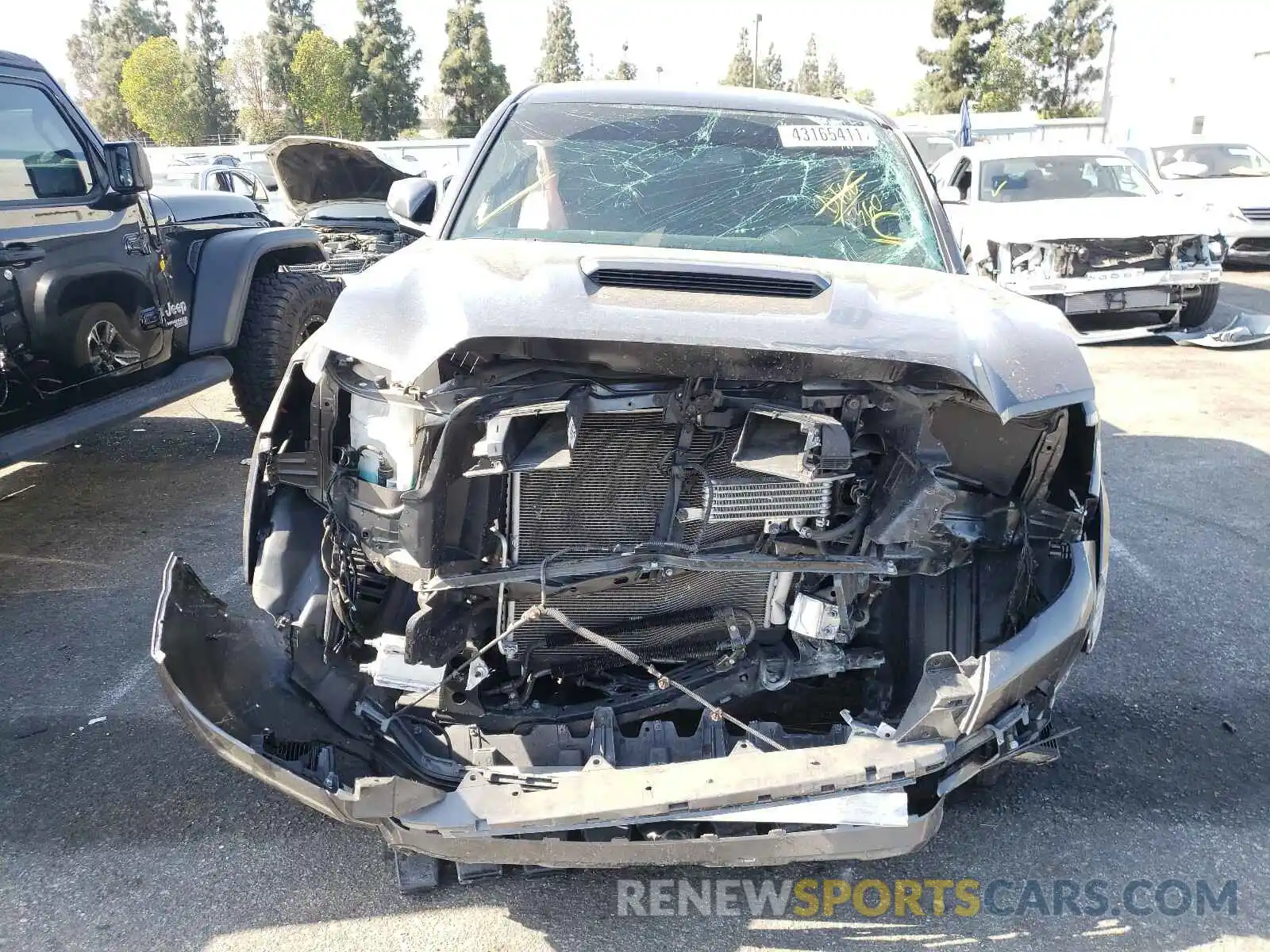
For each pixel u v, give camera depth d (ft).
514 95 12.13
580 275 7.84
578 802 6.64
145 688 11.37
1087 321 29.58
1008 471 8.38
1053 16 217.15
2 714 10.81
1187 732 10.55
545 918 7.89
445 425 7.13
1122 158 33.06
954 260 10.39
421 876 7.97
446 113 213.66
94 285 15.21
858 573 7.65
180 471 19.06
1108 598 13.65
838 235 10.46
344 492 7.92
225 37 270.67
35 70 14.47
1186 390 24.56
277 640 7.80
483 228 10.35
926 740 7.03
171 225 17.13
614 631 8.15
